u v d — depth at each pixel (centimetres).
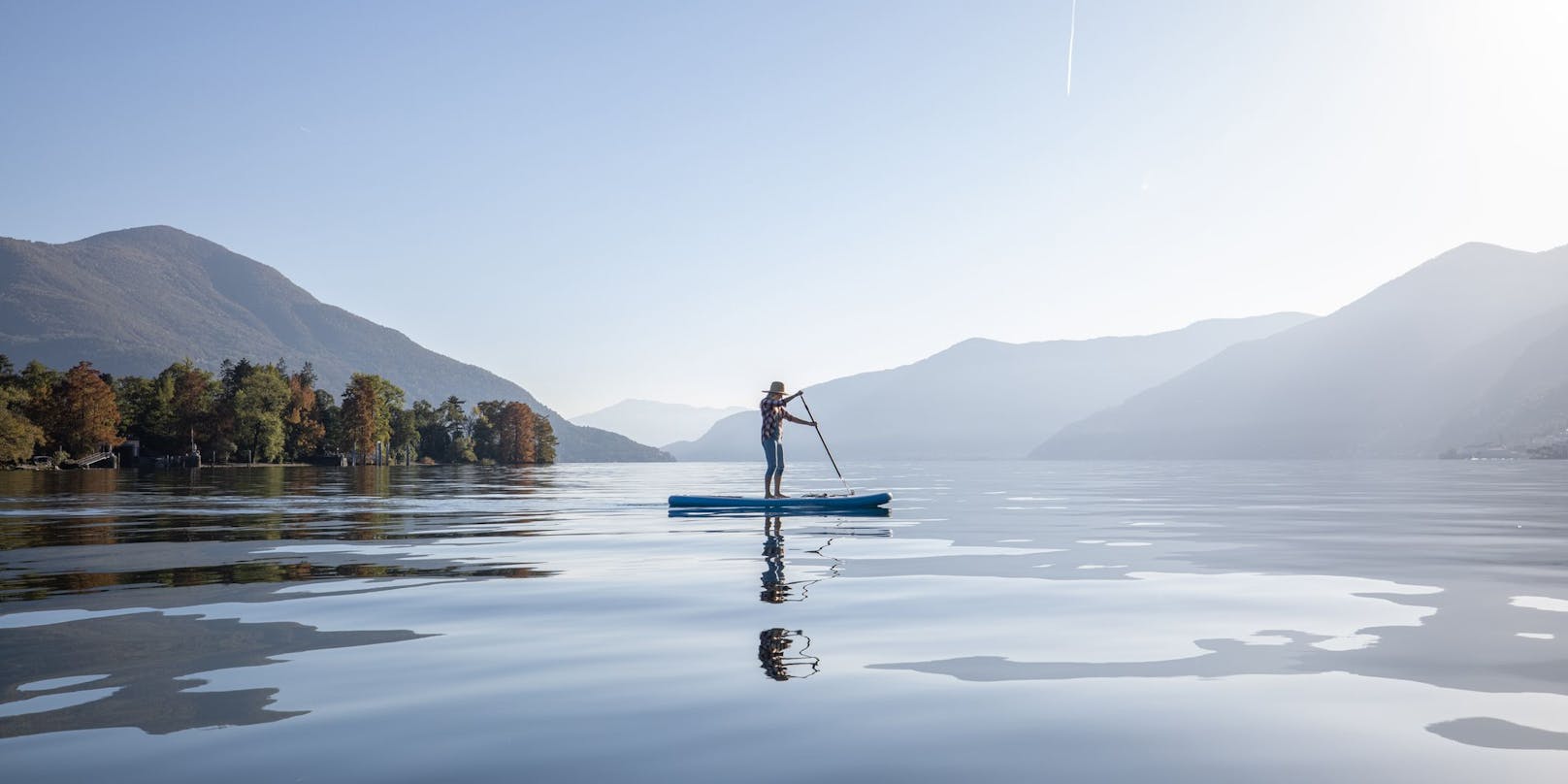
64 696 346
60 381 9856
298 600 570
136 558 804
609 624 489
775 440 1540
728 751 285
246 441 11975
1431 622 494
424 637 455
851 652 421
